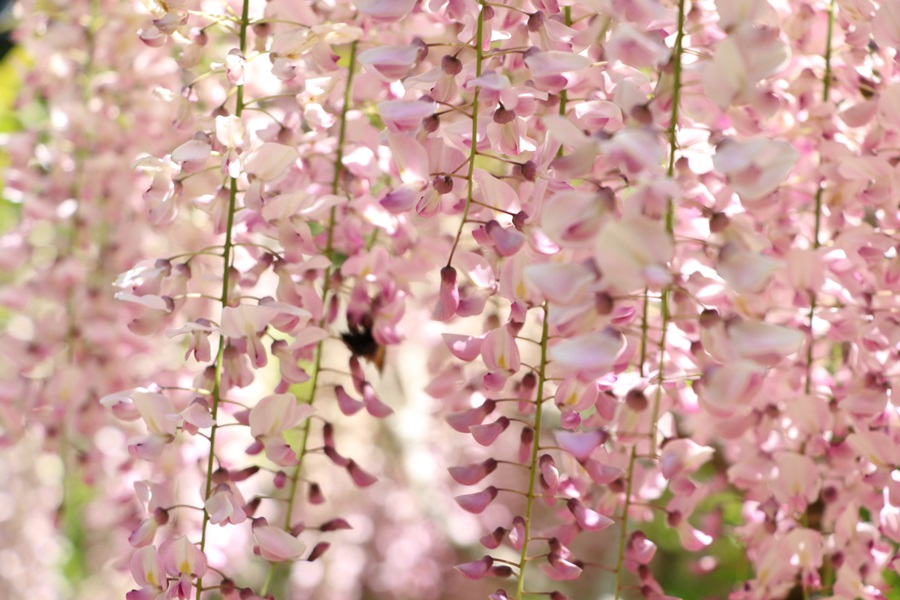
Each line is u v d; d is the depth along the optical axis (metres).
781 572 1.44
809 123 1.46
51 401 1.57
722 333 1.33
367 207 1.46
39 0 1.59
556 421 1.66
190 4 1.43
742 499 1.50
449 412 1.47
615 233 1.29
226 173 1.41
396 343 1.47
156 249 1.61
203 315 1.54
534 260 1.38
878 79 1.46
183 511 1.50
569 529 1.41
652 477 1.44
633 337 1.39
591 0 1.35
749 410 1.44
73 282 1.58
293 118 1.46
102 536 2.05
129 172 1.59
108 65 1.59
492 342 1.39
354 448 2.10
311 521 2.26
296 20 1.44
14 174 1.60
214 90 1.51
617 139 1.31
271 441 1.40
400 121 1.37
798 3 1.46
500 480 2.22
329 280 1.46
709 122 1.41
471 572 1.40
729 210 1.42
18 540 2.03
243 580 2.15
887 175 1.42
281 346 1.42
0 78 1.96
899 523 1.44
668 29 1.40
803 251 1.43
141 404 1.39
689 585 1.70
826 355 1.47
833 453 1.44
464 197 1.40
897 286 1.43
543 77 1.36
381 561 2.38
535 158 1.39
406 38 1.47
